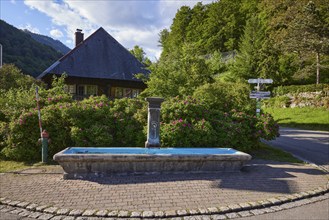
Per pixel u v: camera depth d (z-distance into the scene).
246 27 36.81
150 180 5.07
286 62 31.38
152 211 3.71
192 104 8.09
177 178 5.23
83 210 3.72
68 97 8.73
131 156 5.29
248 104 9.07
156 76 13.80
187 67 14.47
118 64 21.58
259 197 4.31
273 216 3.68
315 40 22.20
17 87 12.72
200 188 4.69
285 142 11.52
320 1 24.95
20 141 6.79
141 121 7.78
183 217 3.60
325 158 7.88
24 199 4.09
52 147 6.96
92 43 21.83
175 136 7.12
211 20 50.31
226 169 5.81
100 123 7.45
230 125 7.67
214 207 3.88
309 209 3.95
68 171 5.20
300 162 7.14
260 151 8.66
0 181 4.94
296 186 4.91
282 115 25.23
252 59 32.41
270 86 31.92
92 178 5.15
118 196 4.25
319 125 19.69
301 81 30.91
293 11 26.42
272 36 32.00
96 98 8.72
